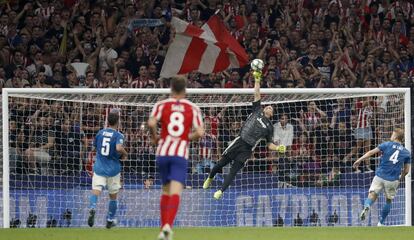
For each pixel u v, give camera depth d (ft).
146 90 98.53
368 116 107.55
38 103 104.99
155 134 54.95
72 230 80.69
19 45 122.01
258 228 85.20
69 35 123.85
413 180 106.01
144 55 123.95
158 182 105.40
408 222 98.94
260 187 104.06
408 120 99.96
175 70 119.75
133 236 70.85
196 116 54.90
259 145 105.91
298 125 107.65
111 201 85.56
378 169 92.32
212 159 104.73
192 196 102.89
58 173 103.14
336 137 108.06
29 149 102.63
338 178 105.91
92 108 105.29
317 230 80.28
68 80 120.06
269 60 124.67
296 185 106.22
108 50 123.54
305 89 100.17
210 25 119.55
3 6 124.36
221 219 103.14
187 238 67.77
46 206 101.50
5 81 118.93
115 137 84.28
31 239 67.51
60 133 104.37
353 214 103.91
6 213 94.58
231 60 120.16
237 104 104.01
